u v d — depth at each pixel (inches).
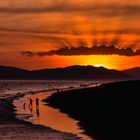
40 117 2156.7
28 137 1424.7
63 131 1569.9
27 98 4202.8
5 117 2149.4
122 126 1578.5
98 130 1558.8
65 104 2994.6
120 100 2428.6
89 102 2741.1
